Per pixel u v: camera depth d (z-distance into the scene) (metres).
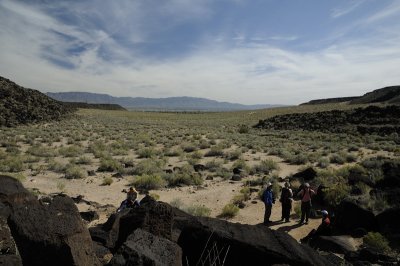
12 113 66.12
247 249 7.49
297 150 38.94
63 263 5.89
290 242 8.02
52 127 62.84
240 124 92.25
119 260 5.62
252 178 24.72
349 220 13.46
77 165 28.19
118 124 78.88
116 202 17.98
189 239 7.85
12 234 6.08
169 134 57.47
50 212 6.48
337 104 134.00
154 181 21.58
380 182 18.20
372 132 59.34
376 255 10.09
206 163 30.30
